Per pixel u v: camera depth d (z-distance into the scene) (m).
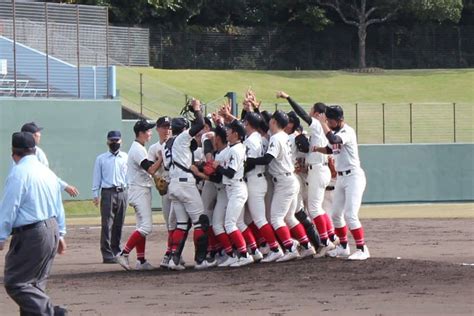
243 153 34.84
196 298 29.72
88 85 83.75
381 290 30.02
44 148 77.69
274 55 157.75
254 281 32.72
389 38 163.25
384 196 95.19
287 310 26.89
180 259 36.84
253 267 35.34
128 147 82.88
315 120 35.78
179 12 152.75
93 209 78.75
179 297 30.03
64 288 32.78
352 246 44.59
